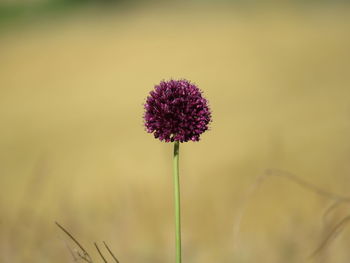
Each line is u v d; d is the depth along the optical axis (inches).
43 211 277.3
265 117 673.6
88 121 848.3
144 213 313.7
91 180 511.2
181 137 155.1
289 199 358.9
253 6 1867.6
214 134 640.4
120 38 1614.2
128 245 277.0
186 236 314.5
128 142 688.4
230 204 342.6
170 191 431.8
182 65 1176.8
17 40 1824.6
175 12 1988.2
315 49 1103.6
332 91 752.3
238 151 541.3
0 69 1406.3
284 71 957.2
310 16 1589.6
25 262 239.8
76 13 2277.3
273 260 260.4
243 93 858.8
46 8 2282.2
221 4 1982.0
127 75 1178.0
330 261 237.6
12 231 255.4
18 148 730.8
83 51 1493.6
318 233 250.8
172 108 156.6
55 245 247.1
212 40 1362.0
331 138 476.7
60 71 1304.1
